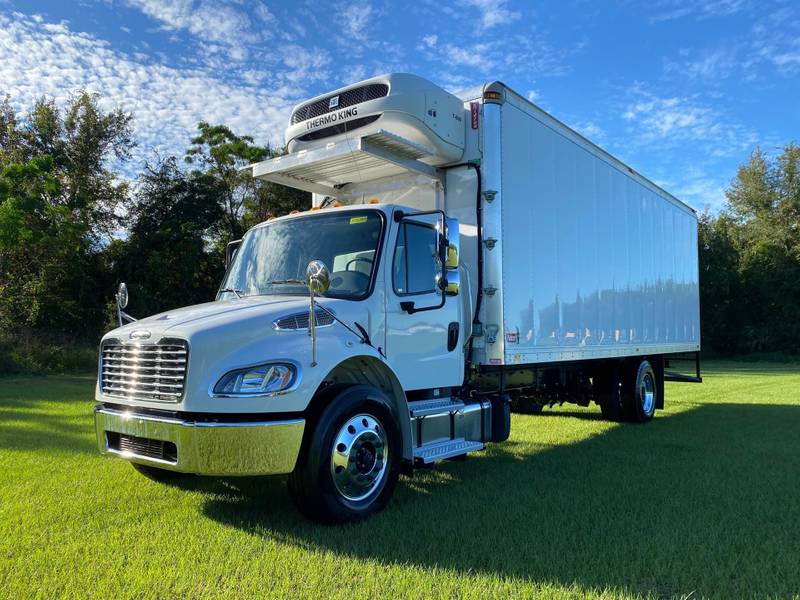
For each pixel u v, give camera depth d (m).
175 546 4.02
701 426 9.78
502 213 6.59
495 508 4.95
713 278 43.03
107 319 28.20
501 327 6.48
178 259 30.78
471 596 3.30
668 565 3.77
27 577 3.52
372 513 4.73
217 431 4.10
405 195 7.00
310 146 6.73
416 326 5.65
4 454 6.82
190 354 4.19
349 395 4.62
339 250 5.57
